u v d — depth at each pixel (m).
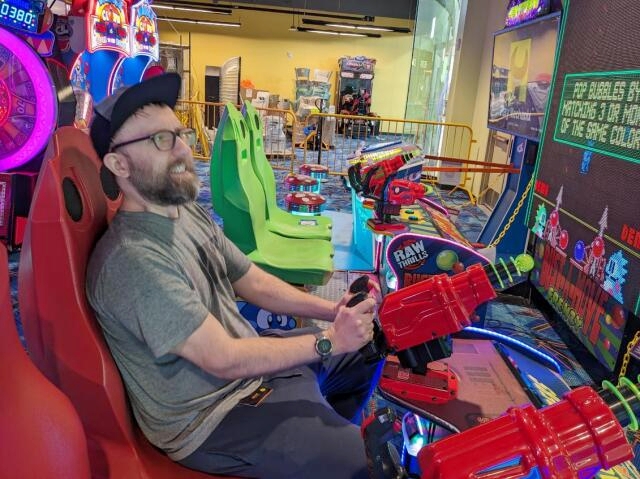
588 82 2.79
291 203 3.88
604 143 2.58
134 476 1.27
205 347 1.29
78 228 1.30
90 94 6.33
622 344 2.61
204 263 1.53
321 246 3.16
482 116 7.18
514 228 4.50
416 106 9.57
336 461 1.35
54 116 4.25
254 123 3.47
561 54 3.19
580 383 2.87
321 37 18.16
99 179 1.50
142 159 1.33
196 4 16.20
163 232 1.38
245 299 1.81
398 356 1.41
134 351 1.33
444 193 7.75
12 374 0.90
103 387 1.24
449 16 8.41
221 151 2.69
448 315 1.30
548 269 3.62
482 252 2.51
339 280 3.92
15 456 0.90
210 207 6.39
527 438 0.81
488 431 0.84
